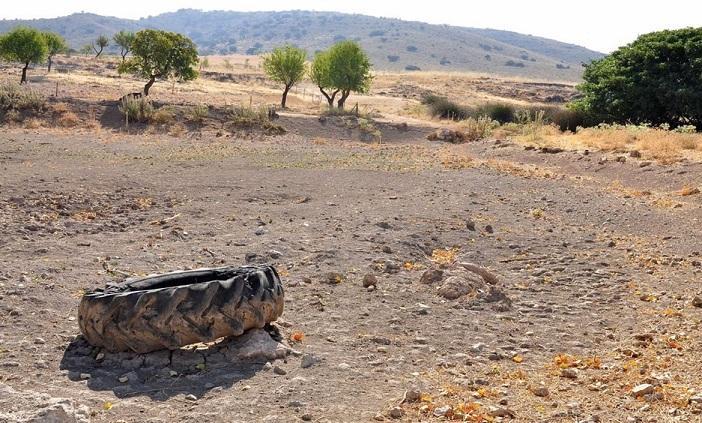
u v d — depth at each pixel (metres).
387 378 6.41
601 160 24.53
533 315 8.73
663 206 17.06
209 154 24.20
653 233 14.20
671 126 39.81
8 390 5.15
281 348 6.78
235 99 52.00
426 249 11.83
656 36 40.75
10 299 8.07
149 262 10.27
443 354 7.20
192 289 6.63
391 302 8.78
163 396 5.80
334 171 21.14
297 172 20.53
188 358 6.57
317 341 7.32
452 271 9.90
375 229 12.70
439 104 50.81
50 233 12.25
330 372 6.43
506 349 7.45
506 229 13.61
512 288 9.95
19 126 31.83
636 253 12.25
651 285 10.27
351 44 49.47
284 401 5.74
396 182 19.48
